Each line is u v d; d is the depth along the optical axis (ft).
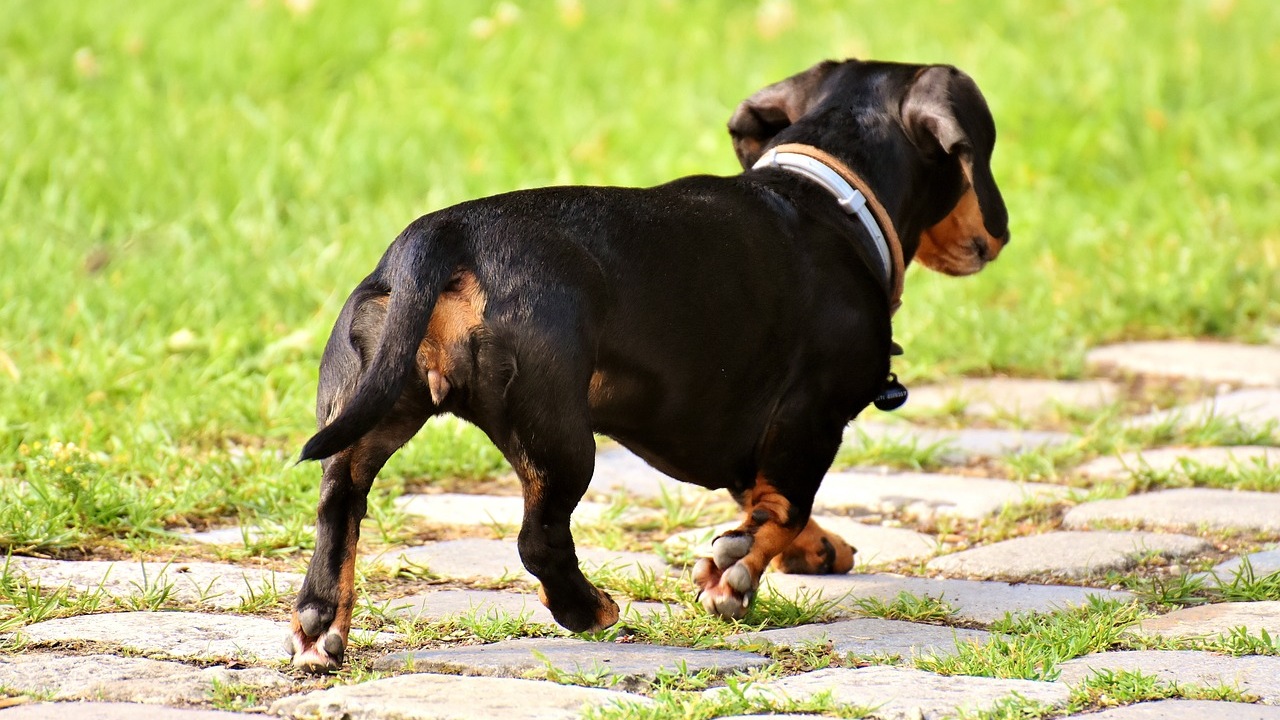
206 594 22.74
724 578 21.61
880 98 24.94
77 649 20.17
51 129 52.47
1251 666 19.56
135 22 63.67
